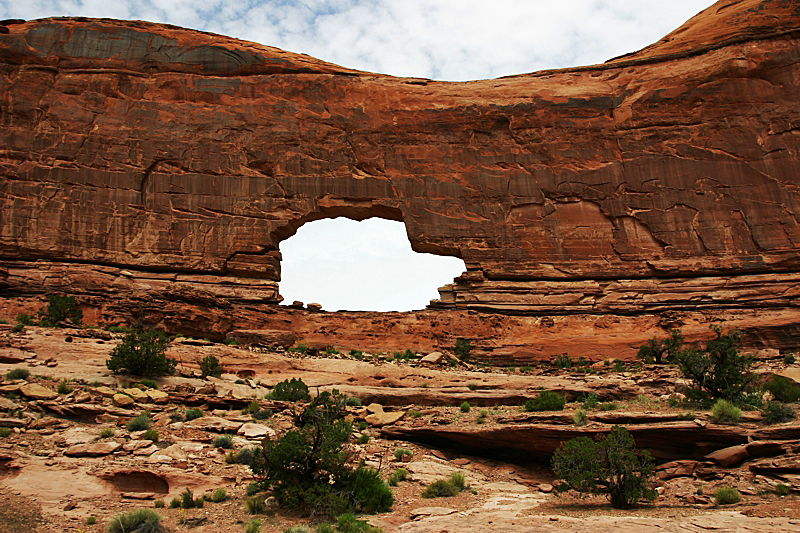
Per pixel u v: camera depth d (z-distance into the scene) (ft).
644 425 50.08
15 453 39.68
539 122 128.47
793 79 122.42
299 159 122.21
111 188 111.75
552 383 74.13
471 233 121.70
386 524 34.55
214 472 41.22
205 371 68.13
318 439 40.29
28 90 114.11
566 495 44.55
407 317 109.40
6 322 79.97
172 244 111.75
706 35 134.51
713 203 119.55
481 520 34.35
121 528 31.68
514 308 114.42
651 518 33.45
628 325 109.50
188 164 117.29
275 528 33.73
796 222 115.14
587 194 123.54
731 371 60.13
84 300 93.25
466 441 56.13
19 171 108.06
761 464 42.96
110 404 50.93
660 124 125.70
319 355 94.73
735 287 112.68
